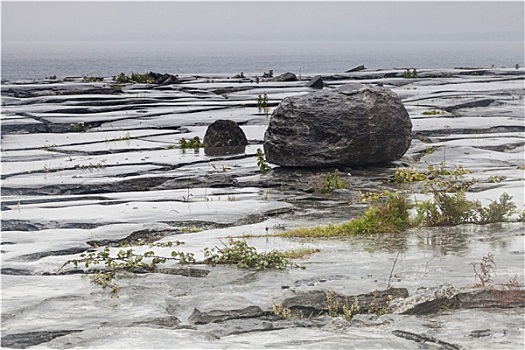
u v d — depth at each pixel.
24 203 19.67
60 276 12.30
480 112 41.00
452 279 11.64
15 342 9.42
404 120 22.81
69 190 21.69
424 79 68.81
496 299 10.58
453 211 16.06
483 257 12.91
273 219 17.06
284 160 22.28
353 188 20.44
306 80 71.75
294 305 10.36
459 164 24.27
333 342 9.09
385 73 78.56
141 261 12.80
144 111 42.97
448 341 9.10
